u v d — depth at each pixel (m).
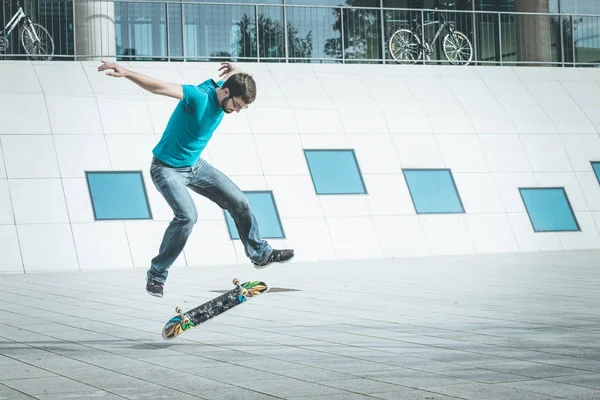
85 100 22.95
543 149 26.14
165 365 7.68
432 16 29.45
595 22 30.83
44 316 11.56
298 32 27.59
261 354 8.23
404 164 24.44
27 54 24.16
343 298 13.25
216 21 27.00
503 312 11.24
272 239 22.05
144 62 24.83
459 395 6.31
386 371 7.29
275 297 13.51
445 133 25.41
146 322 10.84
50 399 6.29
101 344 8.98
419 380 6.89
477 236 24.03
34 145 21.72
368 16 28.56
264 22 27.34
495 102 26.91
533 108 27.11
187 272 19.25
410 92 26.31
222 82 8.17
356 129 24.59
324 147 23.94
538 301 12.45
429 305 12.16
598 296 13.02
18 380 7.02
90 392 6.53
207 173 8.13
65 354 8.34
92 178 21.75
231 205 8.16
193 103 7.73
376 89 26.05
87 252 20.78
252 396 6.35
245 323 10.52
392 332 9.61
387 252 22.91
